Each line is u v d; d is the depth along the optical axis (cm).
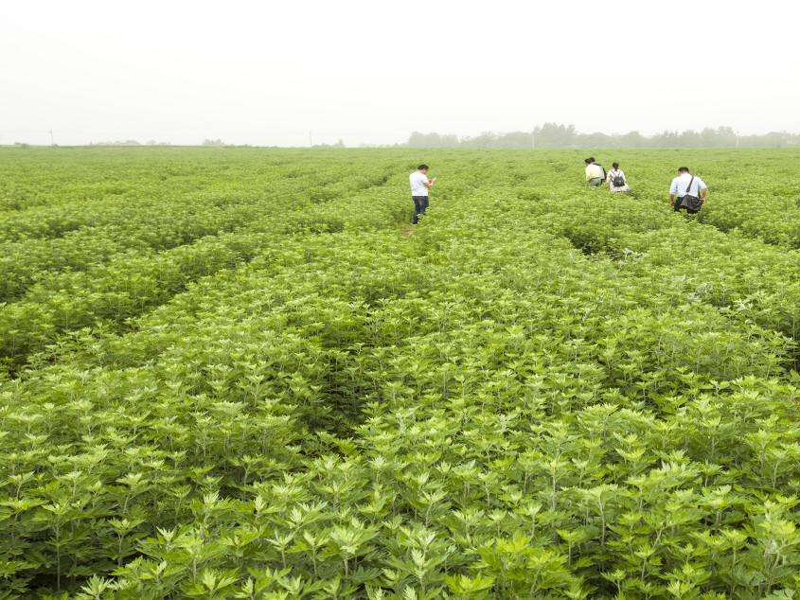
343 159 5253
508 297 832
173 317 855
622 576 299
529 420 513
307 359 635
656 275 963
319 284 959
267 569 270
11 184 2720
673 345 630
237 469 459
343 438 575
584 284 897
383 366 653
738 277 948
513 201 1911
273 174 3584
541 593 289
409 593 257
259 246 1386
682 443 441
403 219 2081
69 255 1245
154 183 2980
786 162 3862
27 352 817
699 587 296
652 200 1938
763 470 387
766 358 612
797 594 264
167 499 395
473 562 305
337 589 273
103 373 580
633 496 333
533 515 313
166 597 308
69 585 364
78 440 474
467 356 622
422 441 431
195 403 524
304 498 345
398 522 318
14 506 339
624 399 523
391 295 938
